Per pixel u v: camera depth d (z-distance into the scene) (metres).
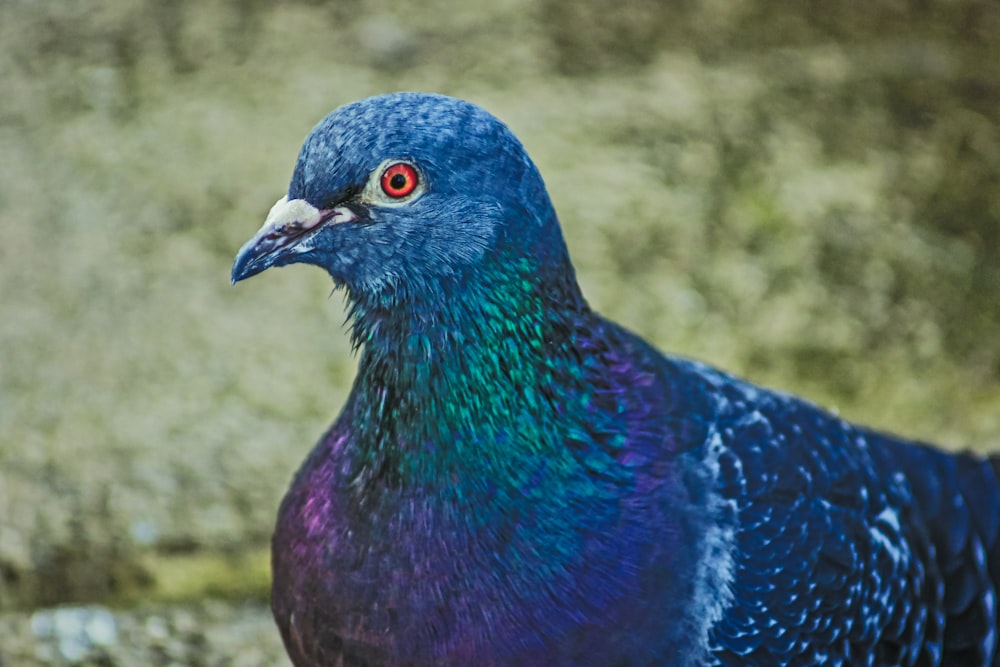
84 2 16.11
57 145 13.99
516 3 16.36
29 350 11.75
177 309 12.24
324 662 6.69
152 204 13.33
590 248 12.98
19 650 9.41
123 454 10.91
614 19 16.22
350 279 6.53
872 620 7.28
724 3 16.62
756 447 7.05
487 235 6.21
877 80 15.59
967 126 14.98
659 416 6.77
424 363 6.41
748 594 6.74
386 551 6.39
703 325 12.39
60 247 12.80
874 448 8.04
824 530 7.11
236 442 11.09
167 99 14.68
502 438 6.34
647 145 14.30
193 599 10.13
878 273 13.05
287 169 13.82
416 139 6.11
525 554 6.30
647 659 6.37
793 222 13.52
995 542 8.03
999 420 11.91
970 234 13.62
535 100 14.79
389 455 6.48
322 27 15.83
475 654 6.34
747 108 14.97
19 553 10.14
